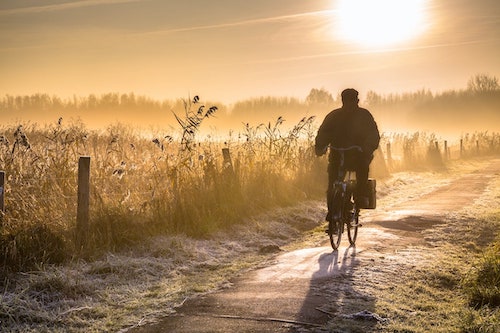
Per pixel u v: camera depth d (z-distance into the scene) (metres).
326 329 5.80
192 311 6.40
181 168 11.56
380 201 16.91
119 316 6.30
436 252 9.46
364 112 9.19
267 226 11.51
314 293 6.98
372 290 7.17
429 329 5.94
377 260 8.73
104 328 5.93
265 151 15.26
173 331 5.80
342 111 9.25
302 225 12.44
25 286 7.00
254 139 15.30
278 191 13.86
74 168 10.19
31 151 10.06
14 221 8.45
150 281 7.72
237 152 14.50
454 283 7.81
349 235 9.85
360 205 9.55
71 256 8.25
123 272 7.92
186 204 10.76
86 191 8.84
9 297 6.59
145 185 10.93
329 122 9.26
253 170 13.79
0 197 8.29
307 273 7.95
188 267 8.51
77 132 11.64
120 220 9.40
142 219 9.85
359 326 5.90
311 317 6.14
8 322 6.02
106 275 7.79
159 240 9.40
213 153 13.12
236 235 10.76
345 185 9.23
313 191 15.58
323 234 11.31
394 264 8.50
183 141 11.71
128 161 11.59
